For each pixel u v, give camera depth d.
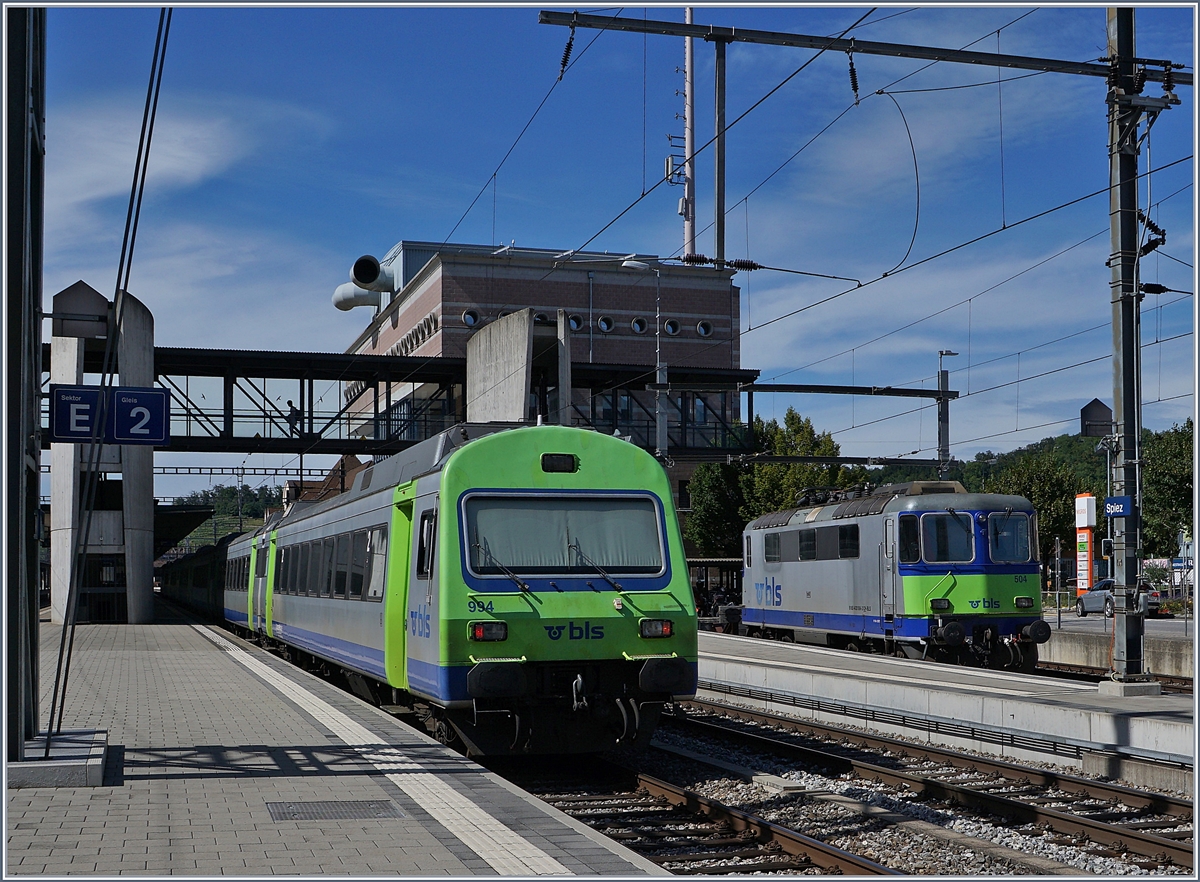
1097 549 50.50
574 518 12.03
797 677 18.34
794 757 13.55
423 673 12.02
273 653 26.77
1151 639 23.36
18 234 9.63
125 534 39.28
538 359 43.41
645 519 12.27
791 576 28.28
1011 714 14.21
